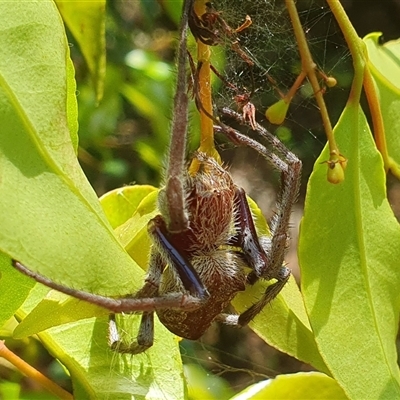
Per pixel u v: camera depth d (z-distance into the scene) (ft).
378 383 0.66
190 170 0.66
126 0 1.12
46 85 0.59
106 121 1.08
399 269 0.67
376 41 0.69
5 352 0.68
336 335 0.66
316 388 0.70
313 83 0.63
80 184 0.59
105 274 0.59
